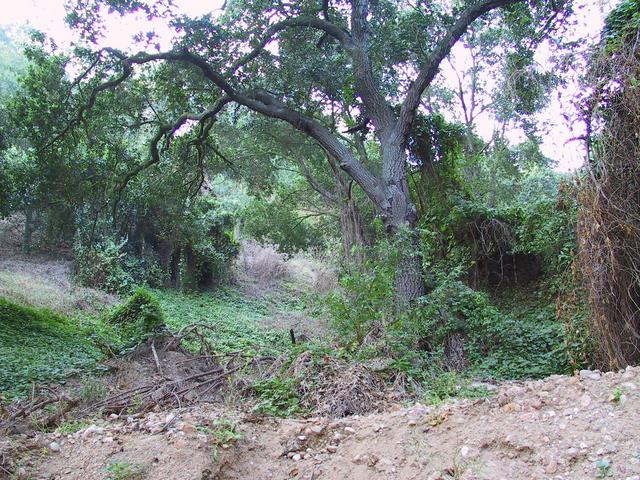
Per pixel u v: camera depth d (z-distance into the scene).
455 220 15.77
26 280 19.31
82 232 22.97
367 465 4.20
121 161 17.05
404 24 15.58
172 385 8.39
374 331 9.12
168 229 25.12
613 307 6.13
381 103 14.40
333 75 15.73
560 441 3.73
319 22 14.86
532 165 26.34
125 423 6.16
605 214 6.08
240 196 38.34
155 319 12.38
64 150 15.83
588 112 6.41
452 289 10.64
